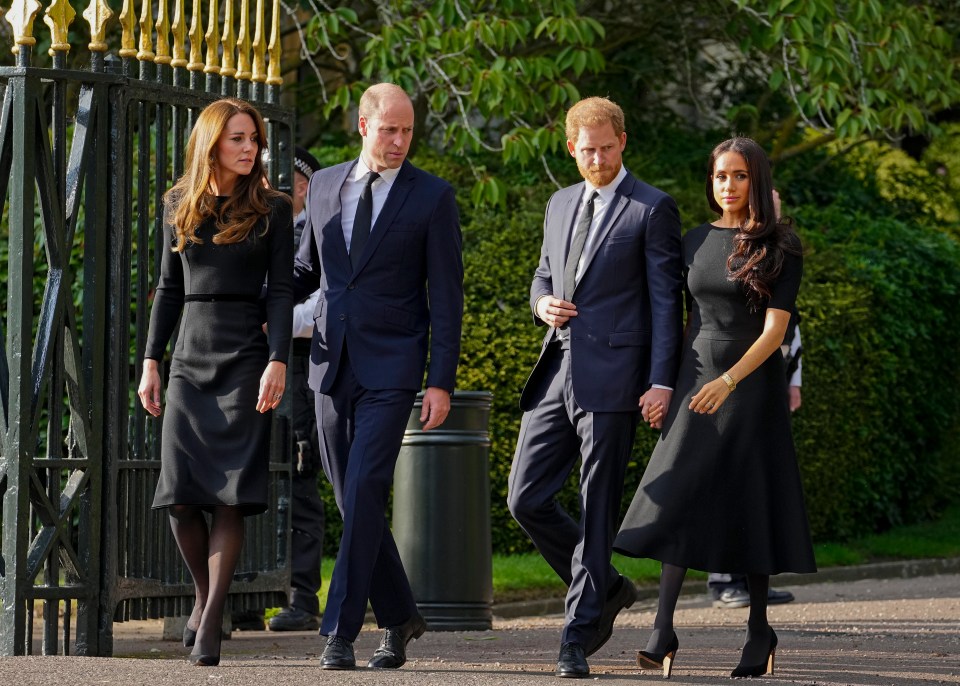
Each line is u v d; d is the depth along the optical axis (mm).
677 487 14461
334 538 28734
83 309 15930
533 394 15422
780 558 14523
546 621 23094
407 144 14633
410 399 14422
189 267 15008
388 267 14609
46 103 16734
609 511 14656
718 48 40719
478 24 28422
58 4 15969
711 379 14523
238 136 14820
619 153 15000
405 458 20984
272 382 14641
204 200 14867
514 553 29047
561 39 28562
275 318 14898
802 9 29016
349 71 36625
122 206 16172
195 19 17422
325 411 14750
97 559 15852
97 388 15883
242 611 18766
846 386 32438
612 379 14586
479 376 28734
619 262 14766
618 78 38562
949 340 36500
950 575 30344
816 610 23047
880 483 34906
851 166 41500
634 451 29500
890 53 29734
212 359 14867
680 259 14930
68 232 15789
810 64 29156
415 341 14570
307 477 20547
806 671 15445
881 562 31609
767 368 14672
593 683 13719
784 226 14664
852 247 34062
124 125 16203
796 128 41031
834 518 32938
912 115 30297
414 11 30609
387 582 14719
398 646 14766
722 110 40438
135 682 12859
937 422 36438
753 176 14656
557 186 31531
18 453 15281
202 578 15453
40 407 15516
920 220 41281
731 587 23875
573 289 14938
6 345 15594
